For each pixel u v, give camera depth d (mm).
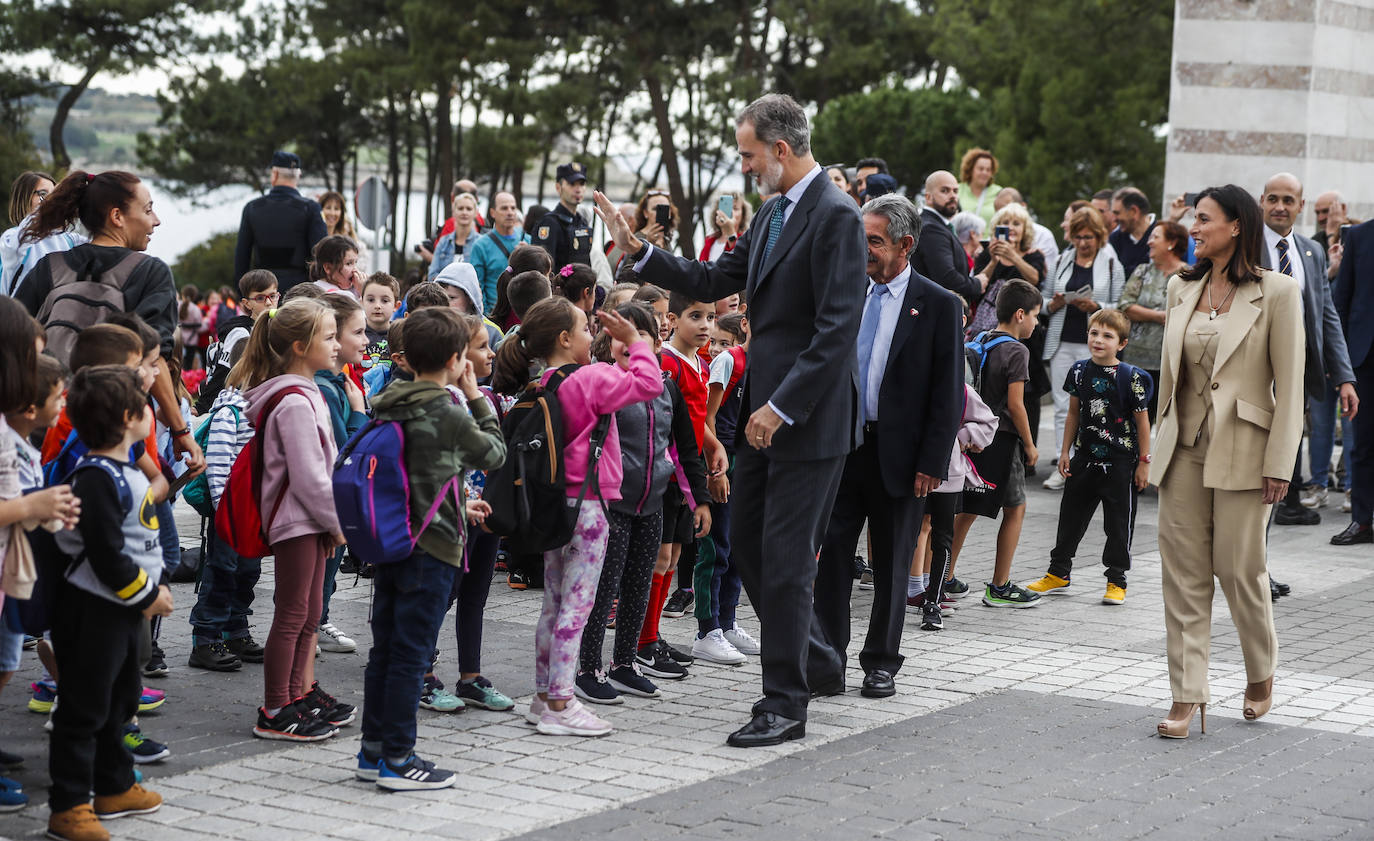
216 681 6535
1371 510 10742
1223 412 5930
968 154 15008
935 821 4836
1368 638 7887
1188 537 6012
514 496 5645
